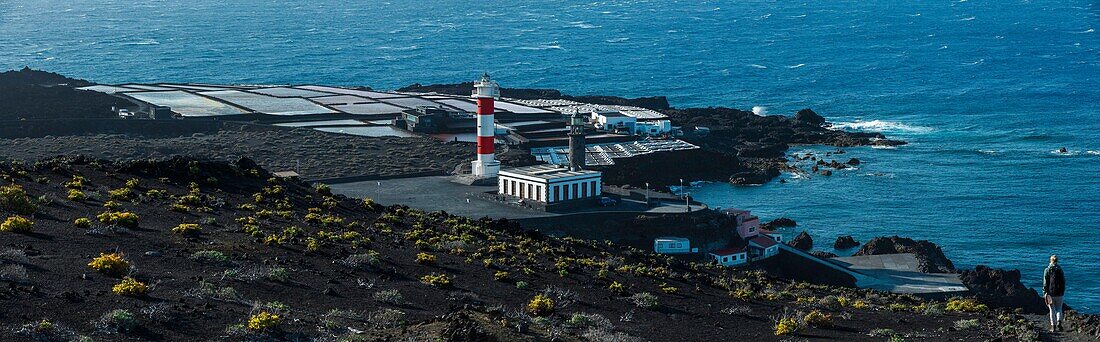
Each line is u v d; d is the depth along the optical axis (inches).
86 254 2502.5
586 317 2440.9
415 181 7726.4
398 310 2354.8
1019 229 7357.3
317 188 4360.2
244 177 4242.1
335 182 7667.3
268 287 2410.2
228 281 2399.1
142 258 2539.4
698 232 6451.8
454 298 2573.8
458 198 6958.7
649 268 3454.7
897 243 6599.4
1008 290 5556.1
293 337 2027.6
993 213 7844.5
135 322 1985.7
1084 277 6250.0
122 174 3875.5
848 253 6771.7
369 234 3415.4
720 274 3937.0
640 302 2743.6
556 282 2952.8
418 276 2810.0
